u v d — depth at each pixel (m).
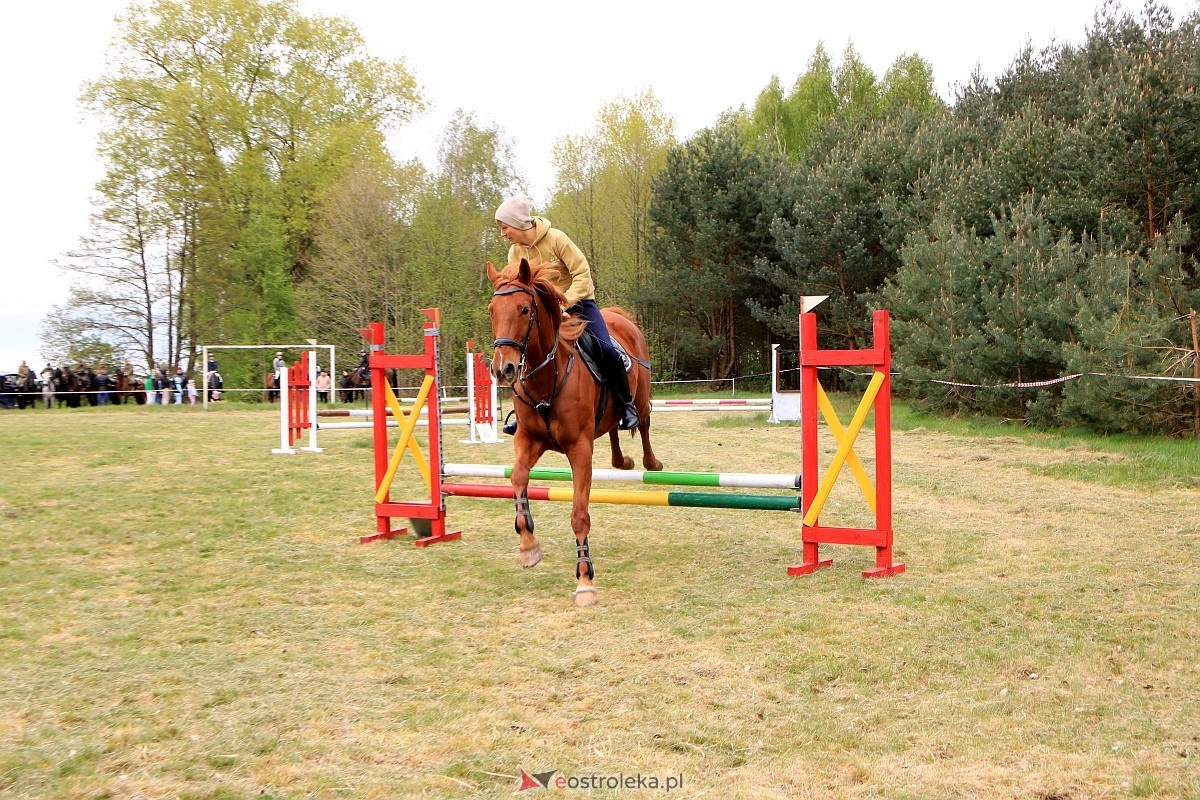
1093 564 6.38
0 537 7.79
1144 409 13.43
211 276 33.22
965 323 17.70
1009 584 5.93
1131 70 17.64
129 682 4.27
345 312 32.25
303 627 5.21
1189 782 3.12
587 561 5.83
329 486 10.82
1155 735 3.56
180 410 26.09
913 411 20.28
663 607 5.56
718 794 3.12
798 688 4.15
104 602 5.78
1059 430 15.62
